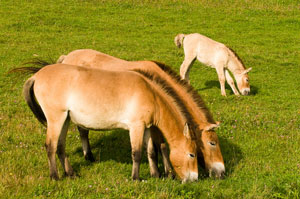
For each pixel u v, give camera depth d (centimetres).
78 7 2628
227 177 652
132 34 2186
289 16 2767
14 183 568
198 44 1462
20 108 990
